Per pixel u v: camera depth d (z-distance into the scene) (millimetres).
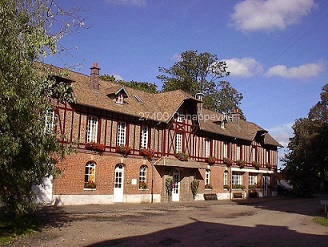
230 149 34812
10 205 10875
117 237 11148
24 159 10516
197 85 46656
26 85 10445
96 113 22422
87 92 22766
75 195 20938
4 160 9789
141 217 16484
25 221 12664
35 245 9695
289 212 21953
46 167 11172
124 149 23688
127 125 24422
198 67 47656
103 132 22750
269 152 41844
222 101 48969
